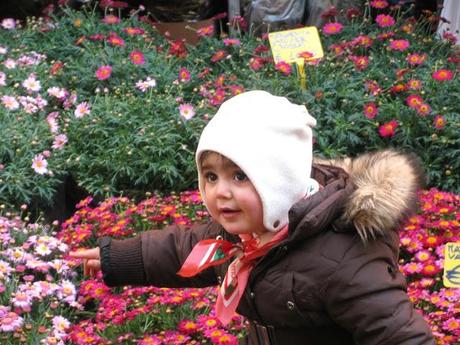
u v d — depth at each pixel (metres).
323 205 2.21
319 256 2.24
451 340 3.41
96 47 6.82
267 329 2.38
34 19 7.36
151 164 5.19
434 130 5.41
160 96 5.89
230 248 2.44
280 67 5.99
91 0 8.34
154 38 7.38
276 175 2.26
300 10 7.66
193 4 8.31
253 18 7.71
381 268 2.22
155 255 2.63
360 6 7.77
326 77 6.09
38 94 5.97
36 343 3.51
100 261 2.64
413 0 8.31
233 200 2.29
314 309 2.26
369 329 2.18
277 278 2.28
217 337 3.38
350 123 5.52
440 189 5.30
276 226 2.31
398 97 5.95
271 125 2.28
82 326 3.70
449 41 6.86
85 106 5.67
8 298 3.76
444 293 3.67
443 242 4.22
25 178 4.96
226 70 6.62
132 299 3.86
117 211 4.87
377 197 2.22
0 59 6.53
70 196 5.49
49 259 4.30
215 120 2.32
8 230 4.36
